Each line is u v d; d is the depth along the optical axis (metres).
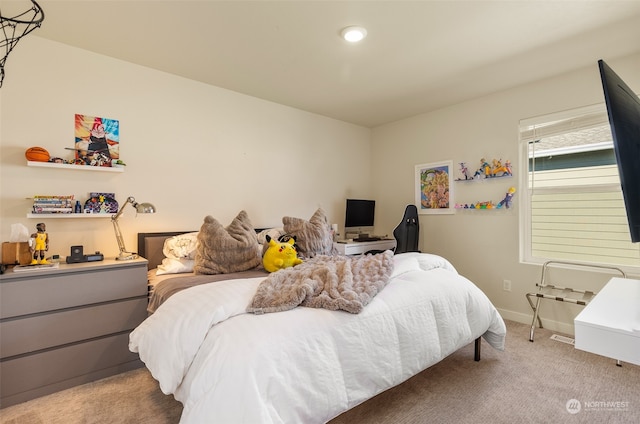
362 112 4.02
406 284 1.92
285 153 3.79
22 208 2.27
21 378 1.86
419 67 2.79
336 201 4.32
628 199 0.87
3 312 1.81
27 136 2.29
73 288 2.03
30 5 1.94
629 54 2.55
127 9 2.00
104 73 2.61
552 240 3.07
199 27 2.20
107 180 2.61
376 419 1.68
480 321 2.13
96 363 2.11
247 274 2.52
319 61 2.69
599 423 1.64
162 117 2.89
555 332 2.89
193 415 1.09
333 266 2.01
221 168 3.26
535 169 3.18
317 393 1.30
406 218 3.83
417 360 1.71
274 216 3.69
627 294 1.01
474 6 1.96
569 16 2.06
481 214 3.49
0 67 1.34
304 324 1.41
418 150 4.11
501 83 3.12
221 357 1.21
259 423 1.08
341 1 1.92
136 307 2.26
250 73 2.93
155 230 2.85
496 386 1.99
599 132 2.78
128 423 1.68
